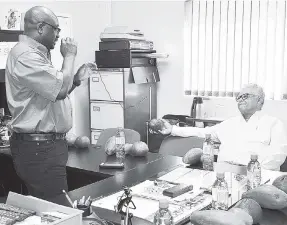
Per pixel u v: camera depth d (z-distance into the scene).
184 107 4.84
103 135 3.18
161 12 4.85
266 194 1.50
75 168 2.31
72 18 4.61
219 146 2.60
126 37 4.23
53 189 2.19
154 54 4.57
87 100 4.94
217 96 4.59
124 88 4.37
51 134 2.17
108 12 5.14
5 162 2.96
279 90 4.24
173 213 1.48
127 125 4.47
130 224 1.40
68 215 1.22
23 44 2.06
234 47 4.41
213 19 4.50
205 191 1.74
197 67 4.69
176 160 2.43
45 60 2.04
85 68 2.34
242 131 2.52
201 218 1.29
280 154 2.38
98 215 1.50
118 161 2.44
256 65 4.31
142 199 1.65
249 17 4.28
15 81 2.05
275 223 1.42
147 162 2.40
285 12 4.09
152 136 4.55
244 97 2.44
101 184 1.93
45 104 2.11
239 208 1.38
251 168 1.87
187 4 4.66
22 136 2.14
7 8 3.84
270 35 4.20
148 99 4.82
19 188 2.94
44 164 2.14
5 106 3.21
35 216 1.32
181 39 4.75
